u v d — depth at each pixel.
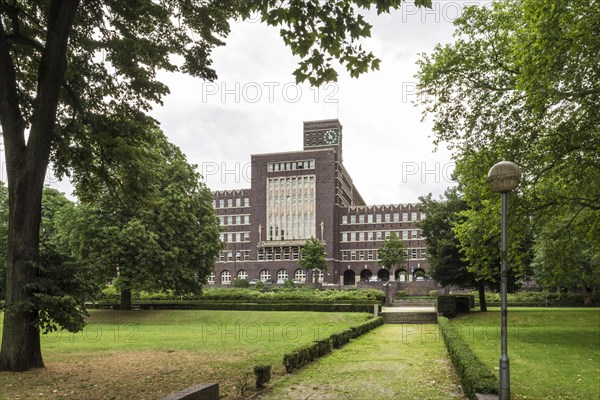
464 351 13.22
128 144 19.17
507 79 23.12
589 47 15.38
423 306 53.78
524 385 12.38
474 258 26.95
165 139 43.62
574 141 18.19
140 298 55.50
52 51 14.96
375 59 10.89
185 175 43.56
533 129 20.64
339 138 106.44
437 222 41.56
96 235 39.50
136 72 18.02
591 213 22.53
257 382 12.13
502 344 8.70
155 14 16.84
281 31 10.82
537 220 22.69
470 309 46.16
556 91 16.28
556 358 16.97
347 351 19.70
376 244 99.25
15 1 16.12
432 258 42.34
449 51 24.19
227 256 103.88
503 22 22.95
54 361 16.52
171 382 12.84
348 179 116.44
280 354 18.27
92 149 19.06
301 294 52.34
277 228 100.25
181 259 42.44
